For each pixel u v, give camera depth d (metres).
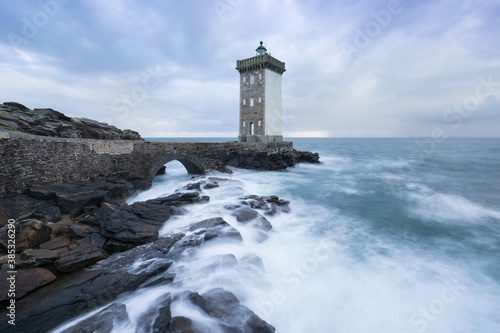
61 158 14.60
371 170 37.00
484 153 61.75
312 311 7.65
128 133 31.62
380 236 13.09
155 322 6.06
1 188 11.12
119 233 10.05
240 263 9.27
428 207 18.30
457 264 10.32
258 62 36.06
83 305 6.62
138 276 7.77
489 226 14.52
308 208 17.70
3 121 15.52
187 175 30.48
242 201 16.73
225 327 6.18
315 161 43.25
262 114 36.75
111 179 18.08
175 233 11.07
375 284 8.97
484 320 7.29
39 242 8.85
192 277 8.39
